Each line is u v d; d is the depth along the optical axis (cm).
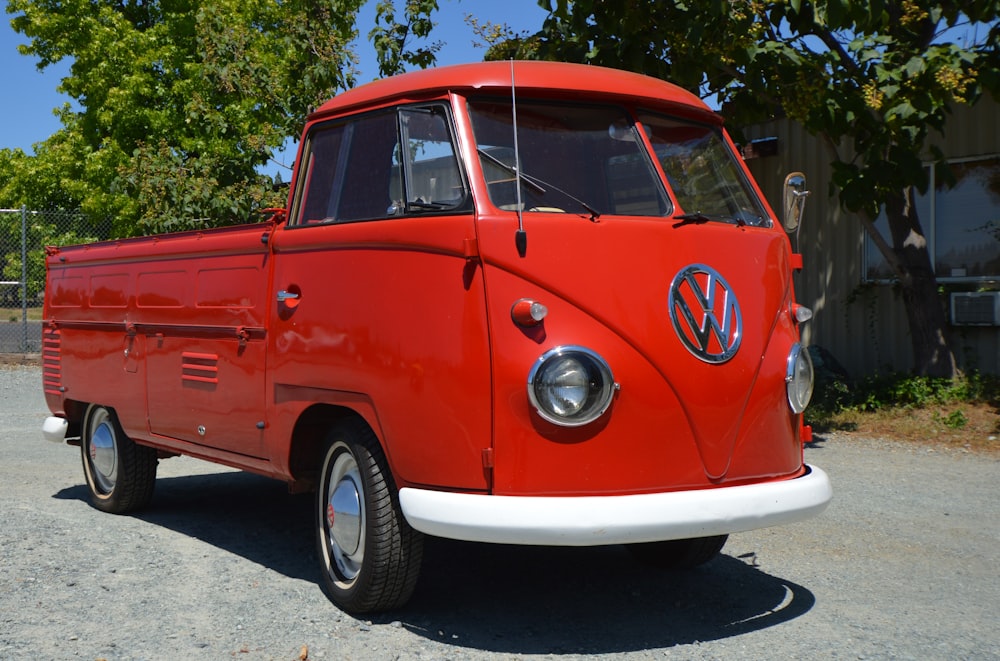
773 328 470
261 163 1481
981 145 1220
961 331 1226
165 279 623
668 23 938
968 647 429
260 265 538
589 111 475
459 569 557
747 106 1044
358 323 461
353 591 463
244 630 445
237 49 1512
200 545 607
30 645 424
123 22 2536
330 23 1420
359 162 489
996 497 743
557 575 547
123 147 2531
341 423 484
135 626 450
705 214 480
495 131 449
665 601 498
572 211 446
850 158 1343
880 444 972
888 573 549
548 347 410
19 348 1875
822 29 1031
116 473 688
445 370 421
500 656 416
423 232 435
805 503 444
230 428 561
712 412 435
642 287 428
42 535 621
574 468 411
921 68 893
